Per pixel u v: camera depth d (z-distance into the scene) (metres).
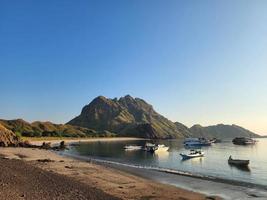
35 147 127.06
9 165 44.06
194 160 88.50
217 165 75.12
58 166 58.19
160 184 43.53
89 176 47.53
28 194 25.70
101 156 99.31
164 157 98.44
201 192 38.97
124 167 64.25
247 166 74.06
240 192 39.41
